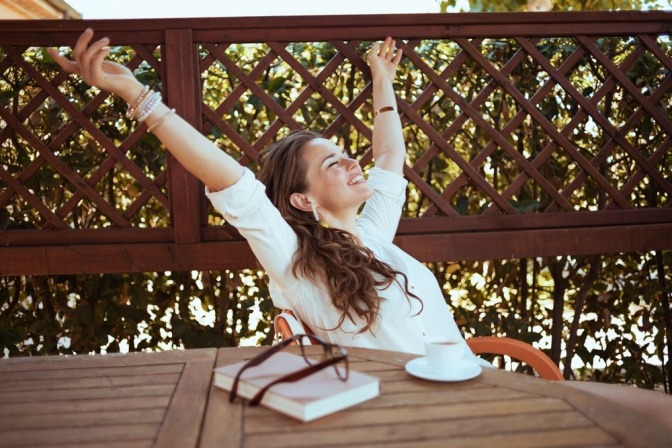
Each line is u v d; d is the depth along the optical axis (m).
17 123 2.34
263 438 0.85
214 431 0.87
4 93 2.43
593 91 2.66
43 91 2.34
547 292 2.87
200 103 2.35
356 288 1.53
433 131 2.43
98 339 2.59
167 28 2.29
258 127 2.59
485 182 2.46
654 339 2.83
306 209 1.78
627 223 2.52
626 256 2.83
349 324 1.57
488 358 2.92
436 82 2.43
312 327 1.61
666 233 2.50
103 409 0.98
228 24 2.30
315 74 2.54
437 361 1.09
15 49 2.30
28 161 2.51
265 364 1.06
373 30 2.37
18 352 2.58
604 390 1.48
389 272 1.61
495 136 2.46
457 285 2.82
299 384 0.97
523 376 1.09
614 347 2.86
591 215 2.51
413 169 2.46
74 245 2.32
